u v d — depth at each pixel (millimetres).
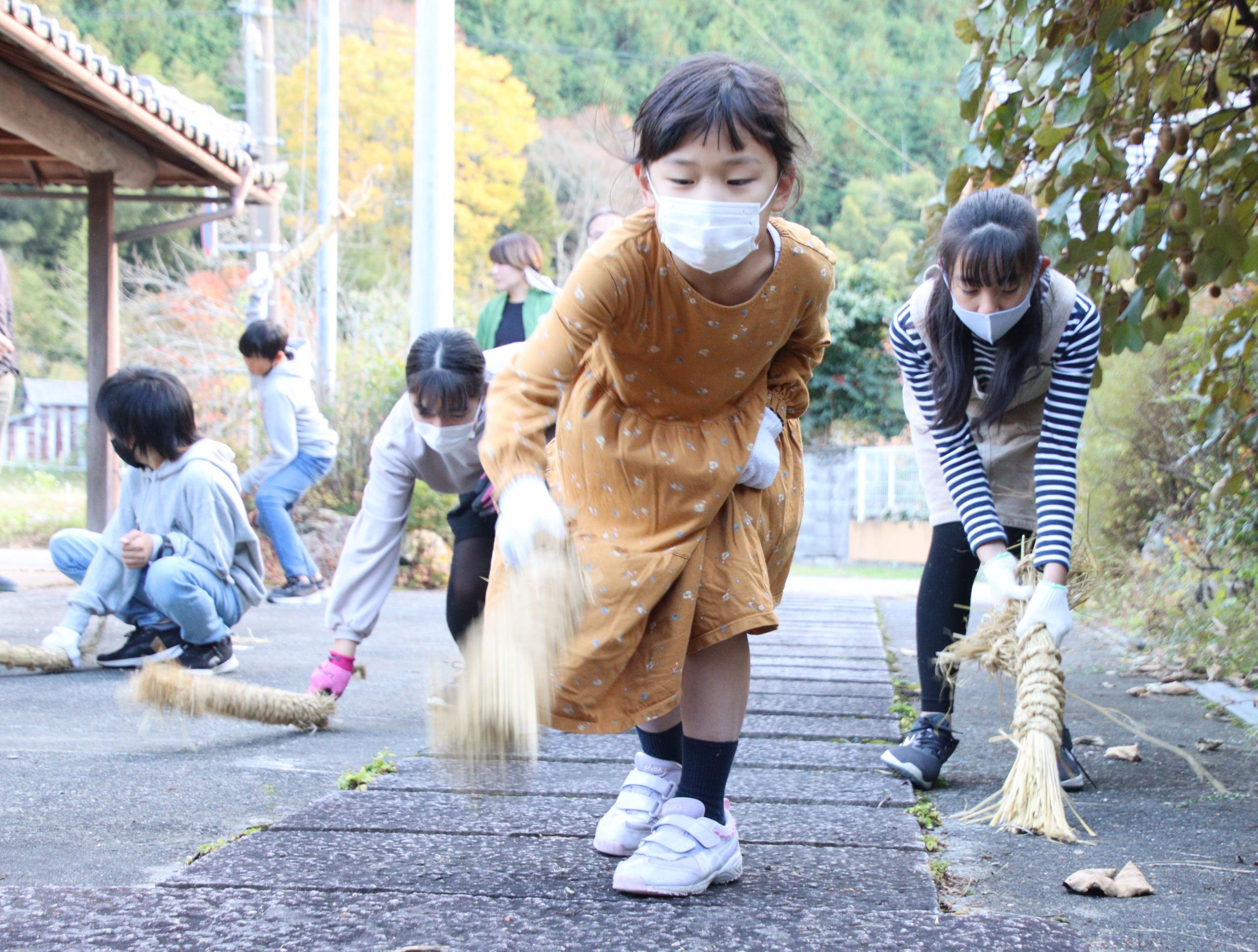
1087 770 2998
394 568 3449
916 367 2828
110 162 7742
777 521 2176
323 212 13039
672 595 1966
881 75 32250
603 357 2027
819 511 17172
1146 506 6293
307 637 5434
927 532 16000
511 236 6223
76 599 4270
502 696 1732
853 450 17047
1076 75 2945
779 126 1815
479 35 31469
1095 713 3846
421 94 8500
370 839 2256
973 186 3365
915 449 2986
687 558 1960
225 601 4234
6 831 2338
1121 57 3133
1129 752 3123
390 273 26250
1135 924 1881
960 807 2646
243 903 1893
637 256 1885
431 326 8609
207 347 16312
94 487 8141
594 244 1933
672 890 1939
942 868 2164
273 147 15758
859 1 32438
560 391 1912
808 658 5062
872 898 1970
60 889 1947
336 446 7883
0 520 12719
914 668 4789
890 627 6379
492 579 2004
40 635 5133
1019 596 2582
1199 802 2670
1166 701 4078
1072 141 3074
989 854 2262
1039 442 2691
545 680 1776
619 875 1959
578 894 1959
